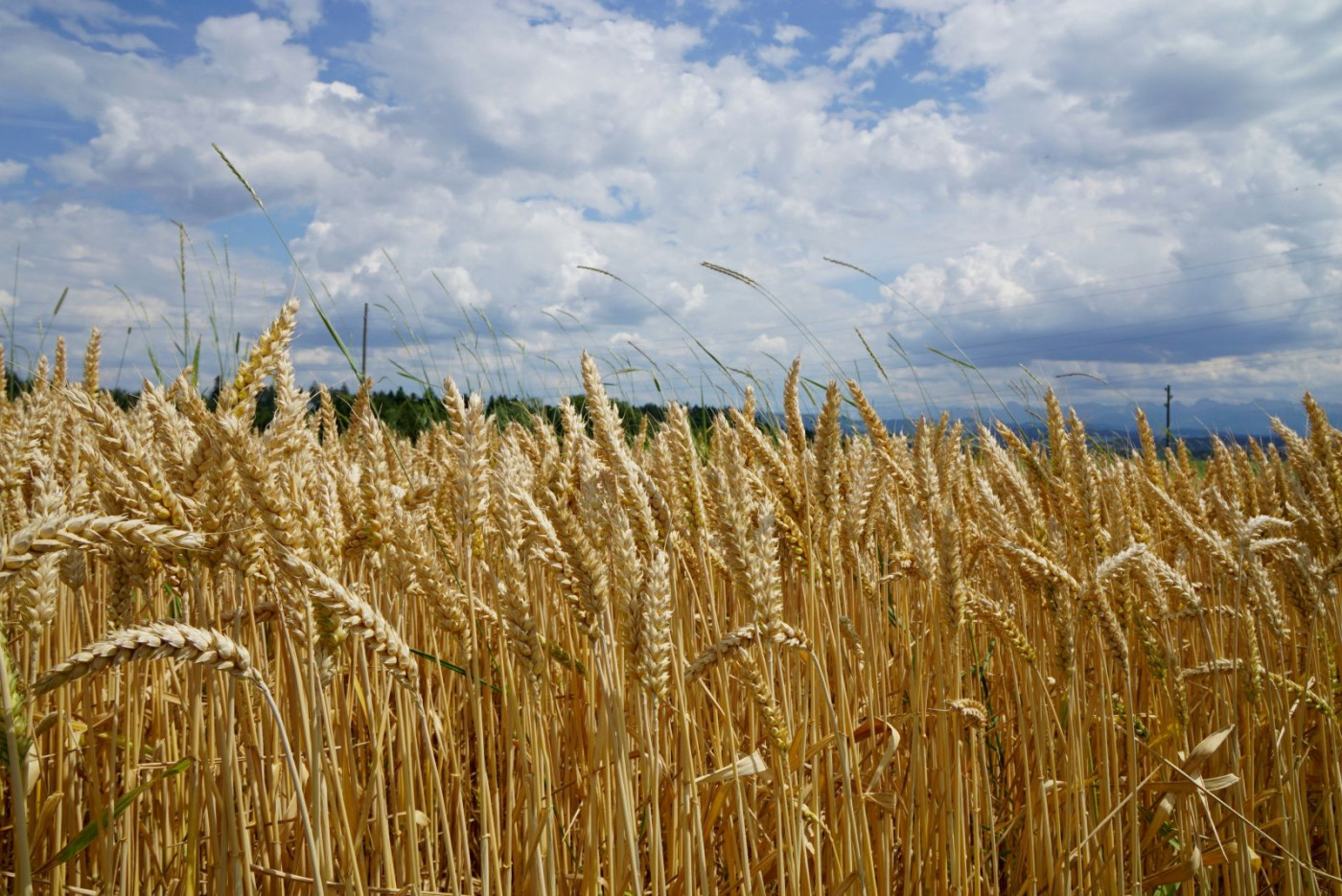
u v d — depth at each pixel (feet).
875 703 2.37
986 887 2.21
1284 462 3.40
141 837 1.99
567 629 2.14
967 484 3.40
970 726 2.10
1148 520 3.42
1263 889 2.45
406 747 1.55
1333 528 2.65
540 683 1.74
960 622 2.04
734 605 2.55
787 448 2.17
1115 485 2.55
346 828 1.50
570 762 2.18
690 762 1.66
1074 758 2.10
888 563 2.72
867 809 2.25
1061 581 1.99
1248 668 2.21
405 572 1.63
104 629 2.08
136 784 1.84
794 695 2.27
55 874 1.67
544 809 1.78
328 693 1.98
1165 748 2.45
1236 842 2.18
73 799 1.86
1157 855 2.45
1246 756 2.41
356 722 2.30
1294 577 2.38
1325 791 2.49
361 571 1.90
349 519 1.81
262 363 1.49
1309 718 2.73
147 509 1.34
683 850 1.68
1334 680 2.50
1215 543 2.35
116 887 1.85
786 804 1.83
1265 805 2.46
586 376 2.01
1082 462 2.26
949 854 2.13
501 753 2.35
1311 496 2.79
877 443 2.99
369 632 1.37
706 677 2.29
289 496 1.48
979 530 2.84
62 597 2.01
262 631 1.84
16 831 1.14
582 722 2.13
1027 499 2.44
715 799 1.96
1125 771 2.57
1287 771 2.39
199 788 1.71
